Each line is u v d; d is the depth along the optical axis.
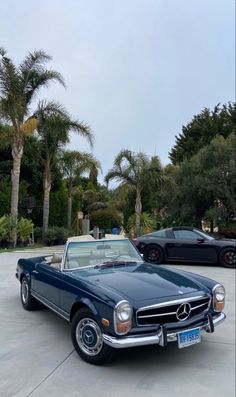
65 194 29.12
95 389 3.94
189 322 4.45
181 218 29.62
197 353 4.96
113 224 32.91
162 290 4.58
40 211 26.80
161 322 4.34
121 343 4.07
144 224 24.70
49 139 22.52
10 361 4.58
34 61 19.44
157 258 13.31
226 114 39.06
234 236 26.86
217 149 26.97
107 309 4.21
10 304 7.18
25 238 20.72
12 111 18.52
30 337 5.39
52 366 4.45
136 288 4.57
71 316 4.84
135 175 23.64
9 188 23.66
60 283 5.18
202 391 3.97
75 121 21.16
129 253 6.21
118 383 4.09
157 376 4.28
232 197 27.42
